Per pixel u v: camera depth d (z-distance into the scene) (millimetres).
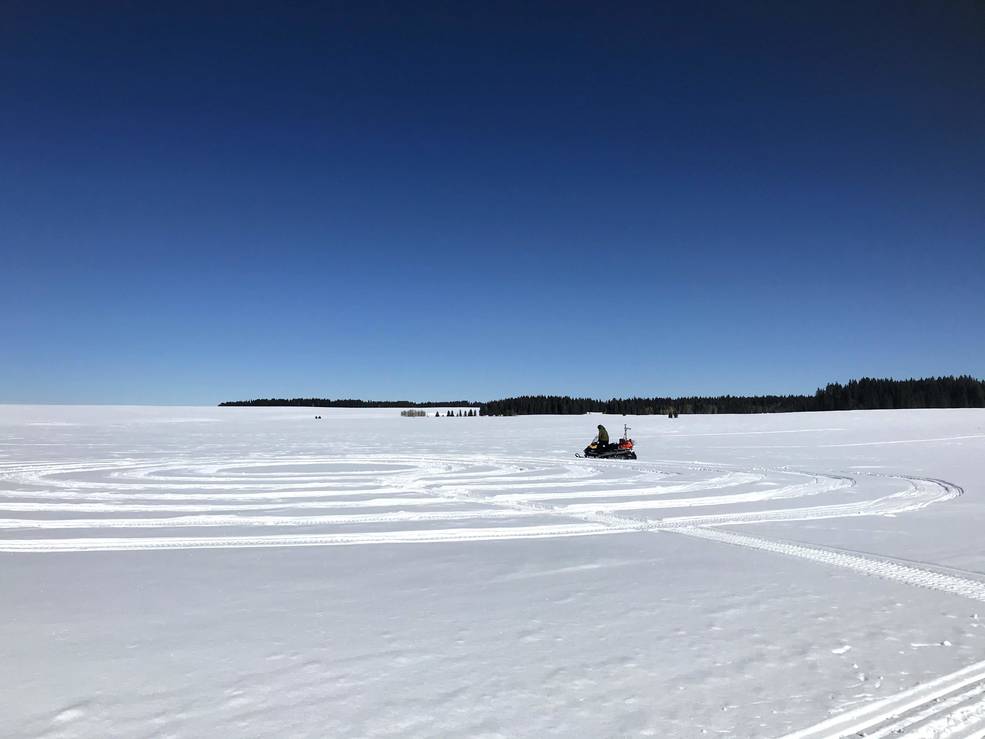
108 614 5715
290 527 10359
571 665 4633
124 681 4289
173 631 5277
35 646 4922
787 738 3648
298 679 4344
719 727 3752
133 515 11547
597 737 3611
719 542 9211
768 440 36906
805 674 4508
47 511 12047
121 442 37281
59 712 3834
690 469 21234
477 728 3699
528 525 10633
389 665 4598
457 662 4668
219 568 7504
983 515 11641
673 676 4453
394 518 11297
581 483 17062
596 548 8750
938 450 29234
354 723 3742
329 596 6336
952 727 3809
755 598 6340
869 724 3822
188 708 3906
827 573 7352
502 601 6203
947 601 6262
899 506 12945
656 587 6730
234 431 50719
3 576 7086
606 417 67500
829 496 14461
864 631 5387
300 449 31938
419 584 6812
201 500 13594
